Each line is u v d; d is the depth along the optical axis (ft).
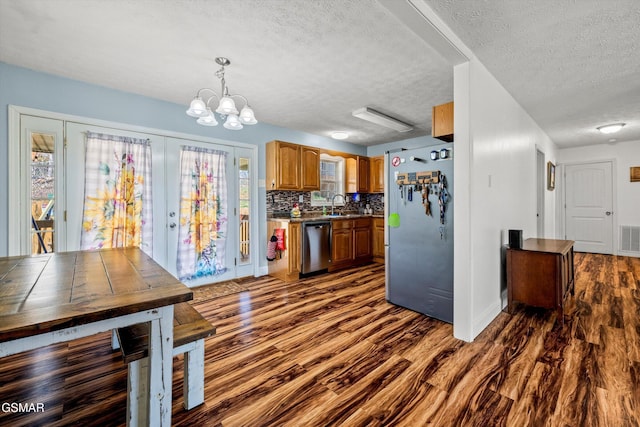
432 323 8.25
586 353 6.41
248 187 13.42
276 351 6.68
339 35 6.55
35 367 6.03
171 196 11.03
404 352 6.61
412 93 10.02
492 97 8.27
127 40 6.77
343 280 13.08
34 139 8.42
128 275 4.81
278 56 7.50
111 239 9.70
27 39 6.73
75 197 9.07
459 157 7.11
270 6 5.58
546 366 5.93
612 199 17.75
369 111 11.62
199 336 4.67
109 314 3.31
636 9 5.38
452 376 5.65
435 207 8.53
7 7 5.56
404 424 4.44
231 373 5.80
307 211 16.39
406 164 9.25
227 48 7.10
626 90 9.31
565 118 12.26
